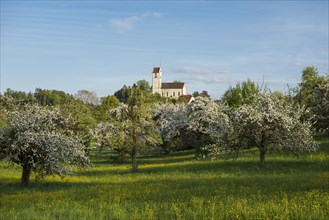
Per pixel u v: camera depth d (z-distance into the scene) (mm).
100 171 41562
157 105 66250
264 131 36375
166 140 59844
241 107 37688
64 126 32188
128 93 44375
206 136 51625
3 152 28688
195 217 13500
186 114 56031
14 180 32656
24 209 16922
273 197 16938
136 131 42656
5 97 58312
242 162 40000
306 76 62125
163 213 14891
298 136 36062
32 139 27438
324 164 35031
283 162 37844
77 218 14328
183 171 36750
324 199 15586
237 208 14234
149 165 45969
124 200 19094
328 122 41094
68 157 29688
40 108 31078
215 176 31156
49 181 32312
